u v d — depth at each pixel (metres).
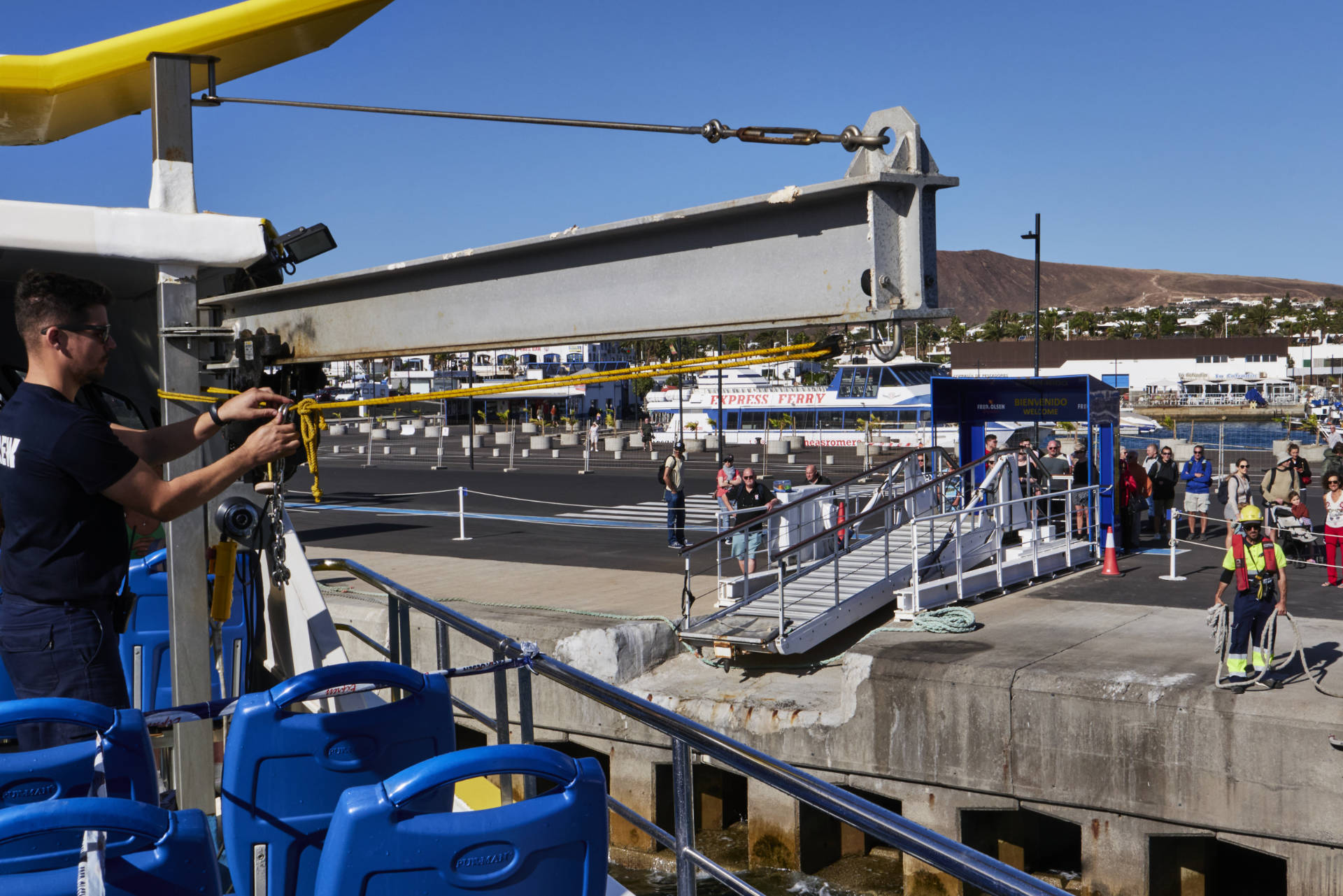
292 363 4.15
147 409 5.55
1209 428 76.50
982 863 1.79
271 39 3.96
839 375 53.94
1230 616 10.19
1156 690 10.16
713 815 13.34
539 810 2.25
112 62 3.88
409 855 2.15
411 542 22.45
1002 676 10.92
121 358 5.36
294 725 2.91
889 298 2.57
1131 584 15.62
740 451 53.31
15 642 2.92
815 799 2.15
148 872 1.95
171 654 4.03
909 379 52.34
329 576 17.48
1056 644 12.01
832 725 11.93
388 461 49.44
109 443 2.84
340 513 28.17
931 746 11.31
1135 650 11.58
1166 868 10.45
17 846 2.14
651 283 3.09
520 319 3.42
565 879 2.30
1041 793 10.72
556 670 3.10
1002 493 16.80
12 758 2.47
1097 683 10.45
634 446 57.59
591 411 78.06
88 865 1.85
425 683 3.12
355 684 2.99
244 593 4.79
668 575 17.91
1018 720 10.81
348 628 5.33
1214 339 123.44
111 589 3.01
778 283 2.80
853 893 11.66
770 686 13.05
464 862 2.18
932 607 14.11
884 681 11.57
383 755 3.03
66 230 3.67
